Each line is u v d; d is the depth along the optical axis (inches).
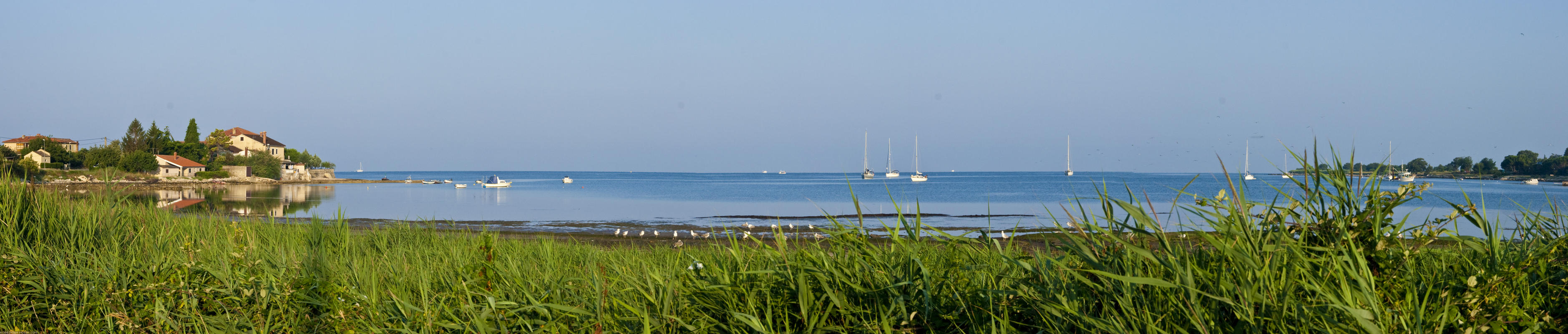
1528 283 124.0
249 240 307.1
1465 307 116.5
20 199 286.7
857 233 158.1
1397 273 123.4
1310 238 128.0
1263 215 127.1
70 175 3137.3
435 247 414.0
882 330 138.9
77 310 211.3
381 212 1817.2
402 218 1557.6
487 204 2288.4
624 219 1510.8
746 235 164.9
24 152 3189.0
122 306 204.7
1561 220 146.3
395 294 211.0
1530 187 1863.9
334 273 246.4
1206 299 115.9
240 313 204.5
